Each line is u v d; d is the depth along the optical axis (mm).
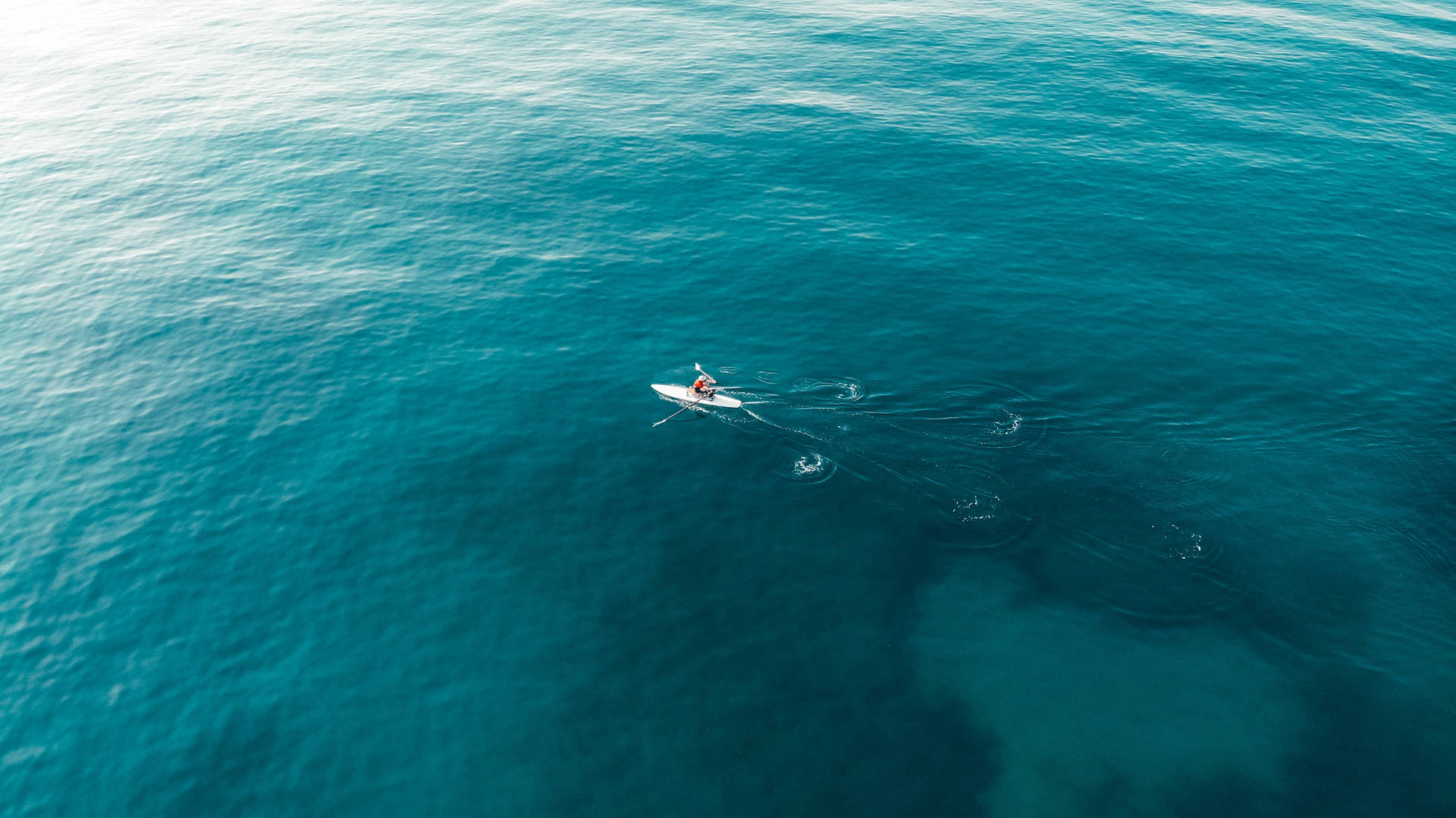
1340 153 79750
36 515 44031
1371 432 49000
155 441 48594
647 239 67875
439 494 45219
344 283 62656
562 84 97688
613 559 41906
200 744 34312
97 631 38438
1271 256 65562
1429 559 41562
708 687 36469
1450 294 61000
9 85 98688
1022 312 59188
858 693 36219
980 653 37656
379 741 34438
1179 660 37312
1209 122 86062
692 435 48812
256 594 40094
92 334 57438
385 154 81375
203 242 67875
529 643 38094
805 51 107062
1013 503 44531
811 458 47219
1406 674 36531
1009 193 74250
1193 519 43625
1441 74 96438
